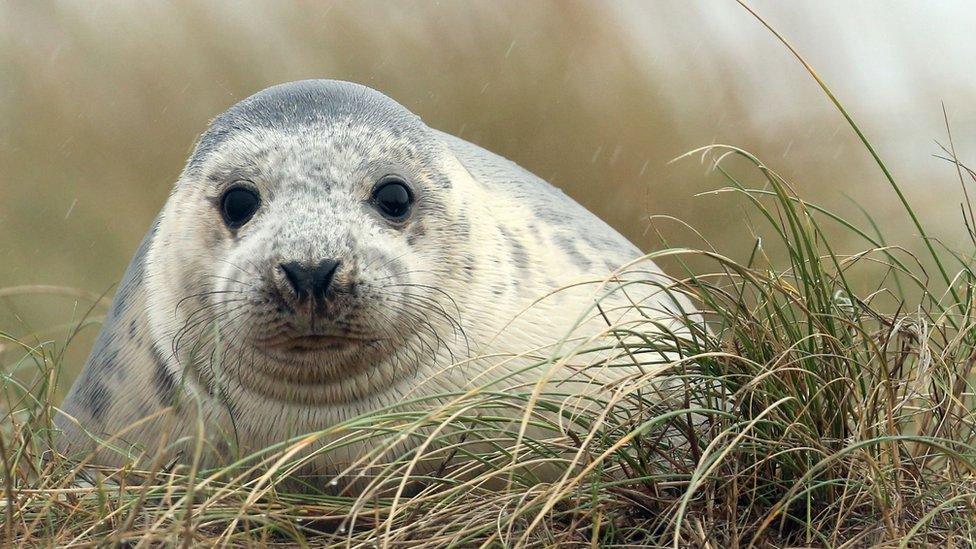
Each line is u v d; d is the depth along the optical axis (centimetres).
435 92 2412
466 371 1164
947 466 1066
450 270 1189
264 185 1157
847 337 1091
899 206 2227
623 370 1173
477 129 2375
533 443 1073
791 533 998
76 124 2416
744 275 1073
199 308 1177
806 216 1134
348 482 1123
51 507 1023
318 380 1124
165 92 2467
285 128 1188
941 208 2214
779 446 1016
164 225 1245
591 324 1240
